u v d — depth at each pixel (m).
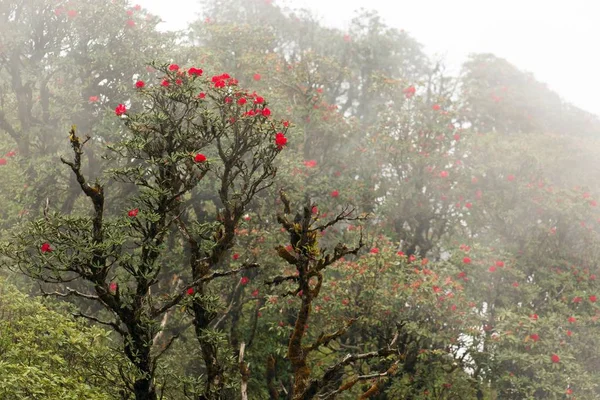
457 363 18.47
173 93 10.20
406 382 17.58
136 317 9.55
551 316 18.88
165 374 10.93
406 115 23.30
